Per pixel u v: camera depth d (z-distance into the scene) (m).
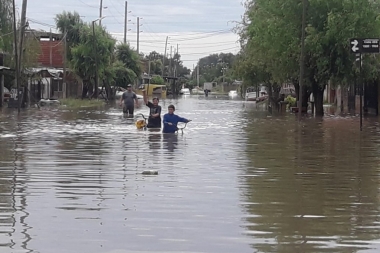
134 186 12.73
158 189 12.41
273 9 40.38
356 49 27.53
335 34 37.53
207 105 64.00
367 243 8.56
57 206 10.77
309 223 9.67
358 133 26.53
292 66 39.81
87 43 72.25
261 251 8.19
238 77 59.00
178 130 26.94
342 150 19.78
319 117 39.72
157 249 8.26
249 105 64.38
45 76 62.59
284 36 39.03
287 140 23.16
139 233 9.02
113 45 76.12
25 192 12.03
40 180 13.42
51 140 22.45
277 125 31.67
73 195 11.74
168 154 18.33
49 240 8.63
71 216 10.03
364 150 19.80
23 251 8.13
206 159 17.20
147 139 23.02
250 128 29.44
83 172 14.59
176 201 11.23
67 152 18.69
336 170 15.28
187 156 17.86
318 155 18.38
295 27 39.03
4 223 9.54
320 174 14.61
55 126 29.62
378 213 10.39
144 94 41.53
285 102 50.09
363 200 11.48
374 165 16.19
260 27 40.97
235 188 12.62
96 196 11.66
